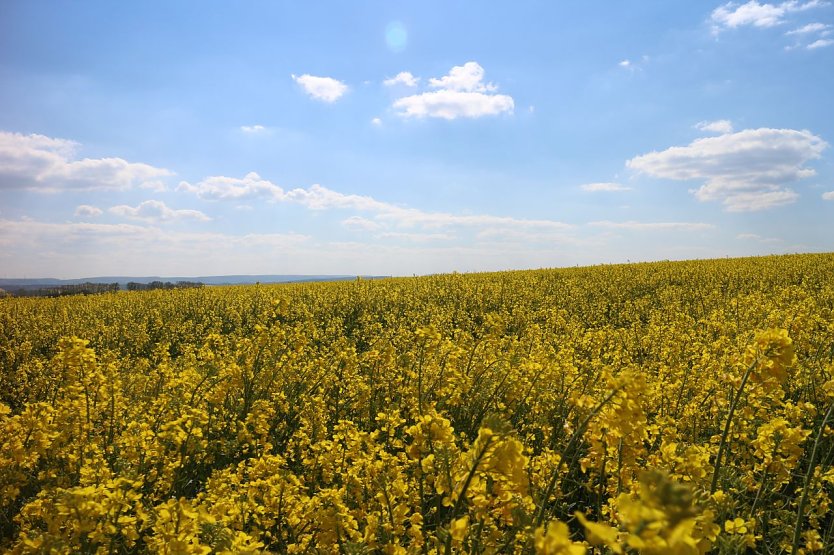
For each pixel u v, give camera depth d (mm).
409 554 2996
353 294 20656
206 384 6250
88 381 5090
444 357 6465
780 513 3912
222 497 3707
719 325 10242
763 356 3455
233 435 5895
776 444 3785
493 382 6422
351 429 4508
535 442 5535
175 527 2713
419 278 28953
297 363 7793
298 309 17531
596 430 3459
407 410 6262
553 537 1452
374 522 3197
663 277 23906
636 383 2982
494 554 2945
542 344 9555
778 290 17672
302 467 5305
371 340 12359
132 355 13594
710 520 2123
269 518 3709
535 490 3838
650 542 1323
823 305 12969
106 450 5062
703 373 6539
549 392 6141
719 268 25500
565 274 27594
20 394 8656
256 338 7145
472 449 2719
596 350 8891
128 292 29422
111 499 2898
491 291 20812
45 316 18125
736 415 4340
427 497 4031
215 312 19141
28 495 4438
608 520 3502
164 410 5738
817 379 6492
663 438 4422
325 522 3250
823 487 4293
